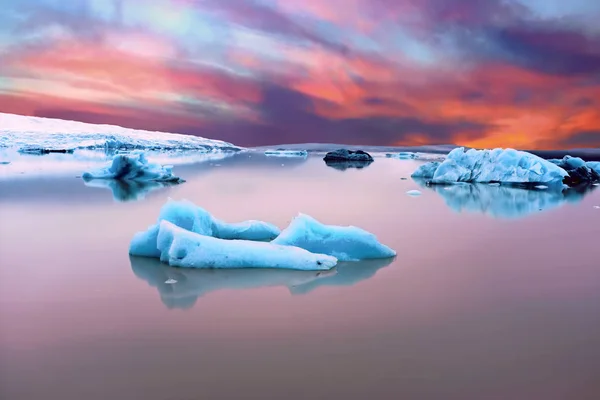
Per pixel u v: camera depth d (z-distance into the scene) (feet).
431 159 161.07
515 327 13.71
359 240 21.21
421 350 12.13
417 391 10.19
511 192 52.90
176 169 85.76
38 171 74.08
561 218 34.06
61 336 12.88
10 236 25.58
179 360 11.54
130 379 10.64
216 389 10.23
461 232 28.12
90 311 14.70
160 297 15.94
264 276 18.30
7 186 52.13
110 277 18.08
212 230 23.27
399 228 29.22
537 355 11.93
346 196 45.62
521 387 10.41
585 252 23.09
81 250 22.31
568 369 11.23
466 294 16.58
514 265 20.59
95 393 10.08
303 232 21.09
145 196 44.24
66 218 31.60
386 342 12.60
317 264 19.27
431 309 15.08
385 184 59.67
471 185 60.44
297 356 11.76
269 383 10.48
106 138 242.37
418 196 46.75
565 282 18.15
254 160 128.16
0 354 11.83
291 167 95.45
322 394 10.06
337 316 14.38
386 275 18.78
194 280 17.74
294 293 16.43
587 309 15.23
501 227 30.01
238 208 36.50
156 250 20.95
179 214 21.95
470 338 12.91
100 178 61.93
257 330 13.32
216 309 14.90
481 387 10.40
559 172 60.03
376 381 10.61
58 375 10.82
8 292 16.42
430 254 22.41
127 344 12.41
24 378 10.69
